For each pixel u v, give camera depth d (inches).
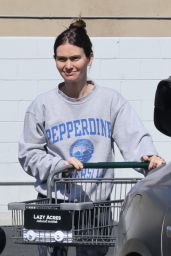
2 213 864.3
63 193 426.9
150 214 356.2
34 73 873.5
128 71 877.2
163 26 878.4
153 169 407.8
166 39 876.6
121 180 427.8
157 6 877.2
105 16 874.1
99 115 435.2
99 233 408.5
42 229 397.1
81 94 434.9
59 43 432.8
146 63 877.2
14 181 873.5
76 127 433.4
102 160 433.7
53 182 422.3
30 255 675.4
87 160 433.4
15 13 871.7
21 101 874.1
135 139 434.3
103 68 876.0
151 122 877.2
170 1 877.2
